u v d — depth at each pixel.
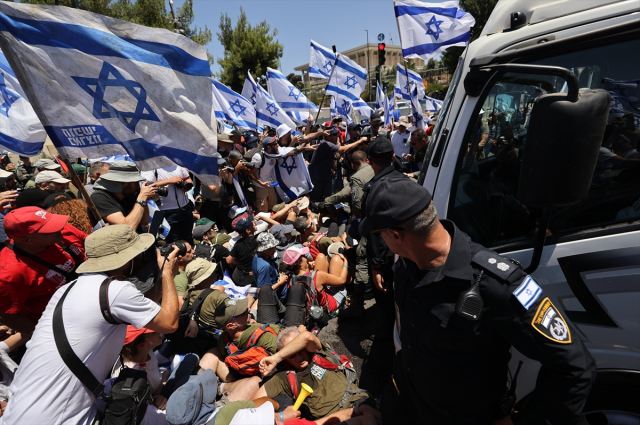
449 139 2.03
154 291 2.39
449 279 1.43
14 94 3.69
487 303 1.38
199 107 2.83
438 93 17.17
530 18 1.87
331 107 9.42
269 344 3.17
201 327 3.42
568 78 1.28
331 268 4.41
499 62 1.78
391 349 3.62
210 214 6.67
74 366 1.83
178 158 2.85
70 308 1.86
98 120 2.61
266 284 4.07
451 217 2.02
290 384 2.90
